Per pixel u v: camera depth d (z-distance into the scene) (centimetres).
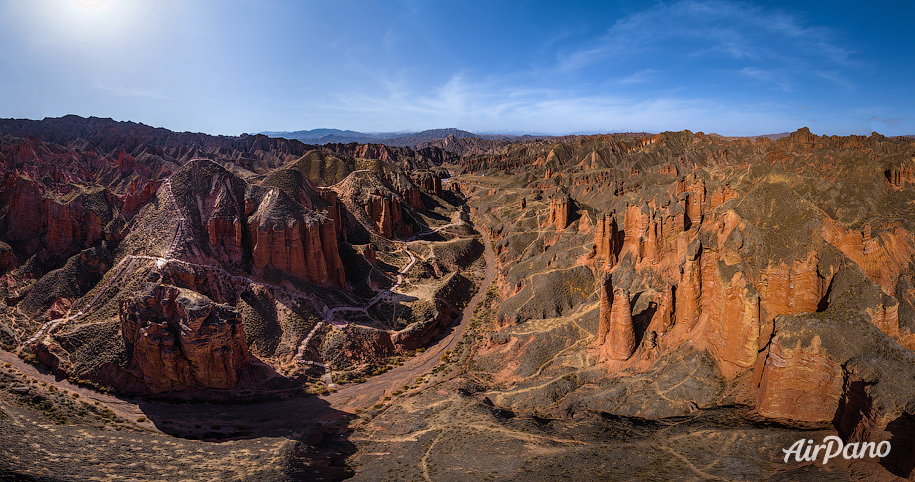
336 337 10150
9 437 5428
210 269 10781
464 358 9788
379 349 10219
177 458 5609
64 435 5875
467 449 5694
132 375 8069
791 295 5625
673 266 9081
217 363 8156
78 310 9688
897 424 3597
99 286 10225
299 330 10112
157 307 8288
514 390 7588
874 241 6353
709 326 6469
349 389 8844
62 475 4694
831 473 3738
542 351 8781
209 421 7475
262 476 5197
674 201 9862
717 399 5656
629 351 7294
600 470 4647
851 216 7444
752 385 5472
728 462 4303
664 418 5691
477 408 7025
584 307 9756
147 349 7912
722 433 4719
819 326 4588
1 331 9156
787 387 4694
